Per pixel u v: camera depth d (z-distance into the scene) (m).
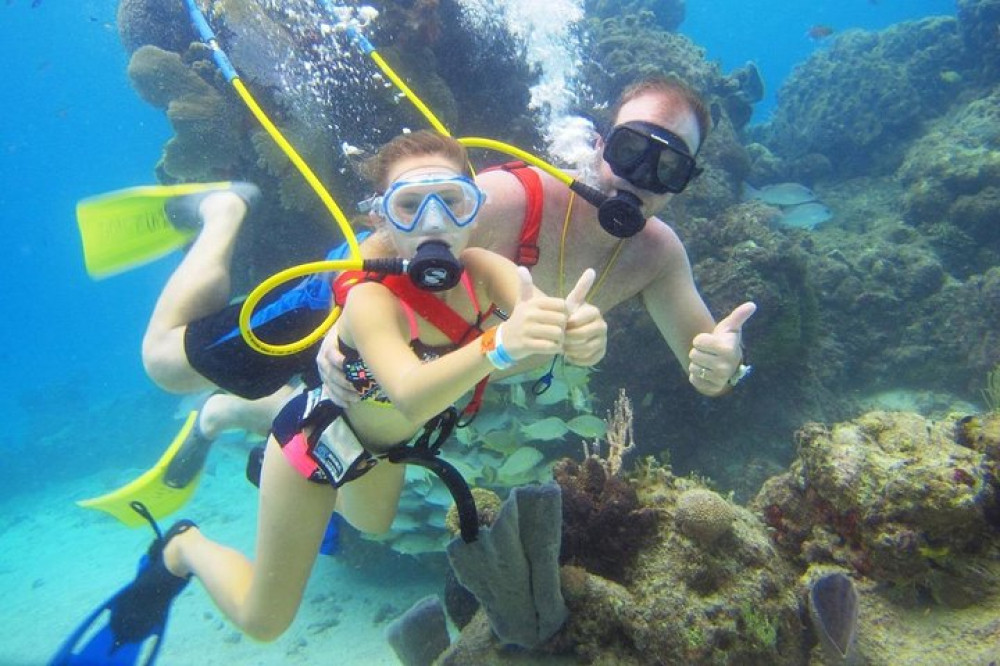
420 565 7.09
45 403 25.52
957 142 11.91
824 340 9.44
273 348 2.10
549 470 6.15
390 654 5.88
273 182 7.32
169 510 4.42
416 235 1.93
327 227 7.12
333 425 2.54
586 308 1.63
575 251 2.83
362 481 3.04
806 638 2.64
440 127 2.83
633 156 2.41
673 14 17.94
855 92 15.51
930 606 2.52
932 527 2.50
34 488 15.59
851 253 10.80
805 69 17.98
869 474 2.66
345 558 7.28
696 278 7.58
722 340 2.21
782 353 7.24
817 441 2.89
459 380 1.63
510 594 2.49
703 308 3.07
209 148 7.04
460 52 7.43
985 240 10.73
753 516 3.05
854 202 13.67
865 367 9.66
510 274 2.16
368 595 6.82
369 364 1.90
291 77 6.62
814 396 7.98
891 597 2.58
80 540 10.99
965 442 2.84
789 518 3.07
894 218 12.02
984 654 2.23
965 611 2.44
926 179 11.56
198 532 3.81
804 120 16.50
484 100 7.75
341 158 6.77
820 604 2.44
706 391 2.51
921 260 10.02
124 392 28.03
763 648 2.48
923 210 11.40
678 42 12.01
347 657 5.96
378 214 2.26
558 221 2.77
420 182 1.90
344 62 6.66
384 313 1.98
